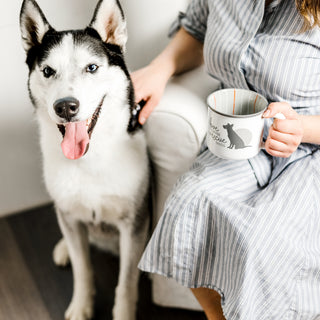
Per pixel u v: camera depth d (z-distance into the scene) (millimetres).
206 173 947
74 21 1386
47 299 1369
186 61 1247
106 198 1144
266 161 997
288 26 907
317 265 873
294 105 959
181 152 1100
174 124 1074
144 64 1547
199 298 1056
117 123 1067
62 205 1170
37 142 1563
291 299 879
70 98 923
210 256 962
